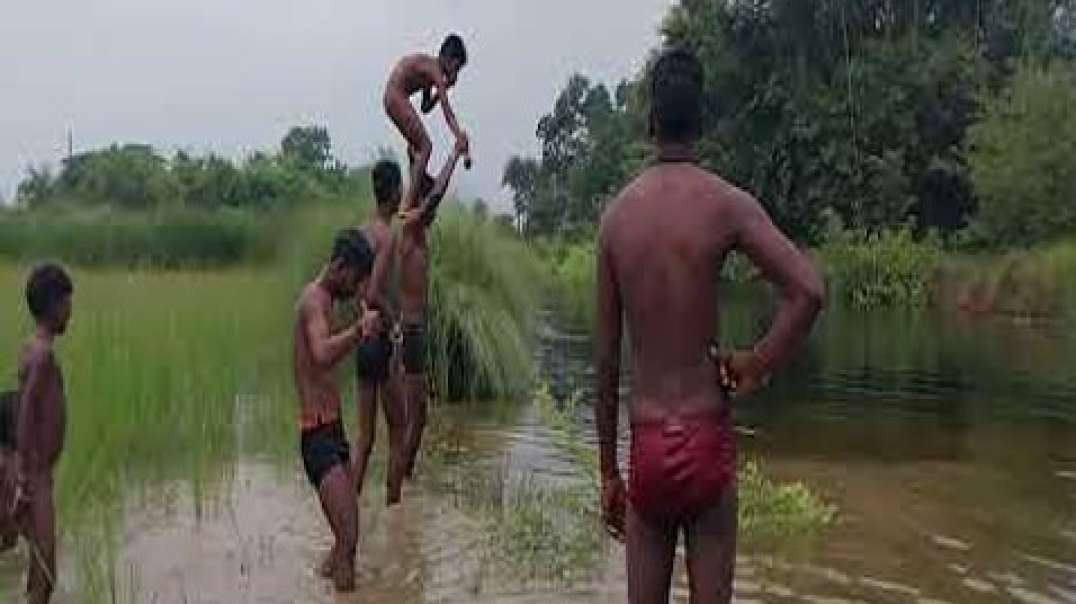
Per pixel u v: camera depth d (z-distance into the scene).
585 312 35.56
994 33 55.94
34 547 6.82
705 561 4.78
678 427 4.71
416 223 9.71
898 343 25.42
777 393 16.66
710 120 56.47
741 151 55.38
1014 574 7.75
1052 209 41.97
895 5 54.53
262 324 15.91
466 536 8.43
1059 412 14.87
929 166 50.94
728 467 4.78
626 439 11.68
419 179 10.00
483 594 7.14
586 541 8.28
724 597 4.80
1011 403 15.66
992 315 37.16
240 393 13.04
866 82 52.16
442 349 15.60
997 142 43.78
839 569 7.81
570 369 19.55
